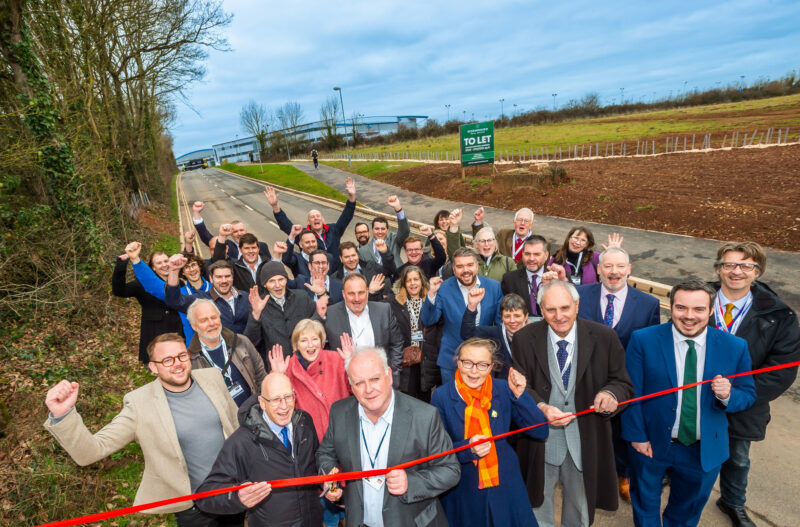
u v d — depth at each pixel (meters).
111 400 5.37
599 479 3.08
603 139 31.89
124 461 4.28
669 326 2.91
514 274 4.36
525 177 16.98
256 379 3.61
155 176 30.09
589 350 2.96
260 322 4.21
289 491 2.60
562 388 3.02
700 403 2.77
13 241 6.68
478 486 2.73
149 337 4.78
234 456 2.53
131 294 4.74
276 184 35.66
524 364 3.11
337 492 2.50
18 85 7.71
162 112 32.50
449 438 2.60
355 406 2.62
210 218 22.44
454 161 30.06
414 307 4.71
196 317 3.27
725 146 20.56
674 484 2.99
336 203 23.19
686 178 15.04
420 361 4.55
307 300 4.44
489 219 15.09
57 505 3.54
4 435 4.21
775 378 2.86
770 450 3.98
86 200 8.45
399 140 65.75
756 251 2.89
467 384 2.69
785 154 16.20
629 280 8.34
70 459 4.03
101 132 13.78
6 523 3.35
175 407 2.83
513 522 2.75
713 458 2.76
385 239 6.88
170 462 2.75
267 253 6.48
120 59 18.45
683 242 10.07
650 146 24.56
